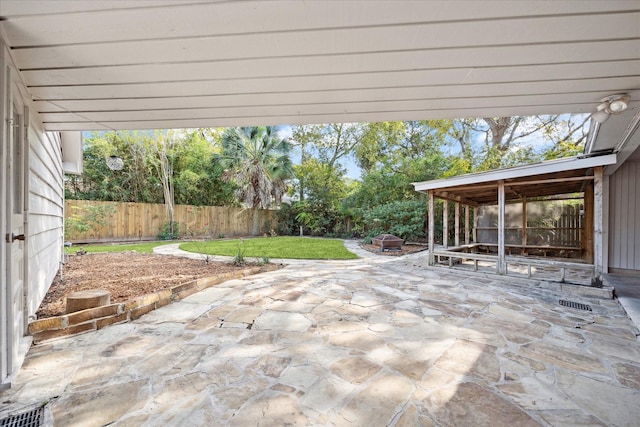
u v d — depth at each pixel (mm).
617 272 5734
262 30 1651
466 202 8289
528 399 1784
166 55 1898
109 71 2105
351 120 3146
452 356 2322
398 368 2143
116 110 2834
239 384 1941
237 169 13633
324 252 8531
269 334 2752
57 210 5023
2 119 1747
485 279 5125
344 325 2973
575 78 2215
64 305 3275
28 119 2500
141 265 5773
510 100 2613
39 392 1848
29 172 2637
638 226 5812
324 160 17219
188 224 12992
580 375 2051
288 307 3523
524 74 2154
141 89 2387
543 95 2502
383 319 3139
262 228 15391
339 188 16062
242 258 6066
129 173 12727
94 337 2676
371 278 5113
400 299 3869
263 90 2422
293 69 2086
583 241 7477
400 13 1520
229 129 13602
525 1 1441
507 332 2799
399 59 1959
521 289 4438
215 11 1490
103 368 2143
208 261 6133
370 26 1619
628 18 1549
